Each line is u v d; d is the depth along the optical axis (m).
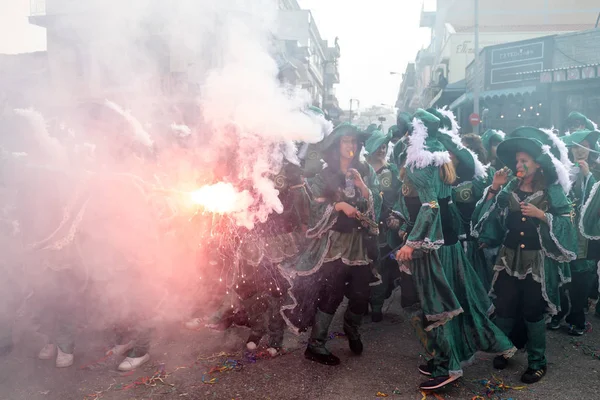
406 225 3.47
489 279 4.39
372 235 3.59
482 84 15.24
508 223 3.56
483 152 4.80
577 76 12.00
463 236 3.85
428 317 3.14
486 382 3.30
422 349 3.91
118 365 3.51
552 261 3.42
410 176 3.20
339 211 3.49
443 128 3.84
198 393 3.11
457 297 3.28
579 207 4.30
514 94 13.84
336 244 3.50
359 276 3.57
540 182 3.46
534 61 13.87
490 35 22.59
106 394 3.10
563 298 4.27
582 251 4.10
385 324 4.59
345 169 3.58
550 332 4.36
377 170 4.66
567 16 23.53
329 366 3.57
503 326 3.59
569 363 3.64
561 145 3.45
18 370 3.46
